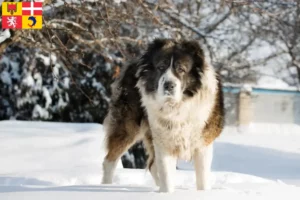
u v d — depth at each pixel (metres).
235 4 14.88
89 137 12.73
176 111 6.67
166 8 15.05
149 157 8.54
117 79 8.94
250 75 31.20
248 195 5.86
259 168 16.39
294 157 18.70
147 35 16.83
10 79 19.88
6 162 10.76
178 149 6.86
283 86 37.50
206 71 6.86
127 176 9.72
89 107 19.86
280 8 22.34
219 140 25.23
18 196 5.73
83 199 5.51
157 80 6.70
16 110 20.08
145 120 8.20
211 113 6.92
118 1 12.86
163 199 5.51
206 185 6.93
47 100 19.64
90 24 14.99
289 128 36.44
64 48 11.98
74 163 10.84
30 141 12.33
